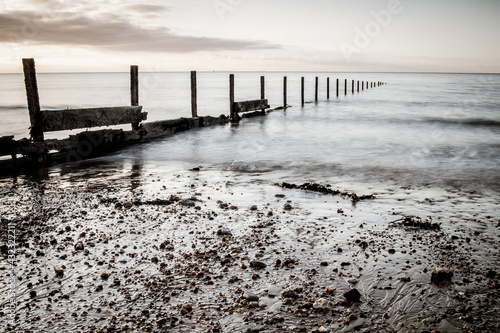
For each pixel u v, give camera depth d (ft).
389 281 11.62
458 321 9.57
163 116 81.00
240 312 9.96
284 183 23.67
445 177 25.90
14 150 27.55
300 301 10.52
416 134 48.29
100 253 13.61
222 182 24.82
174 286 11.30
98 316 9.76
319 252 13.78
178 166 30.25
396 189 22.93
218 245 14.38
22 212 18.48
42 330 9.14
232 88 61.57
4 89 270.67
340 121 64.28
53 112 29.78
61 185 24.04
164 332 9.11
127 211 18.60
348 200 20.56
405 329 9.25
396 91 188.34
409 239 15.01
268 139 44.06
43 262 12.86
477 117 69.26
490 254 13.56
